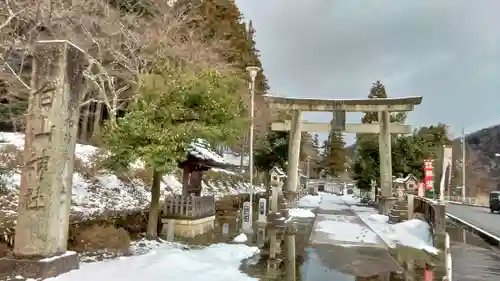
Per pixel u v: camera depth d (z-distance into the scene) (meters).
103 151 17.14
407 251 11.83
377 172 33.19
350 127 25.27
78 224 11.21
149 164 10.71
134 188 20.39
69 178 7.73
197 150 13.90
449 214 27.30
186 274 7.83
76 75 7.82
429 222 15.95
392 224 18.28
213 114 11.10
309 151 65.44
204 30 27.89
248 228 14.98
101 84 18.44
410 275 8.82
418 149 30.73
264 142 32.38
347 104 24.91
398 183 20.11
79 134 27.56
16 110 19.97
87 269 7.73
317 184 76.88
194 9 26.88
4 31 13.88
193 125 10.69
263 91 38.44
